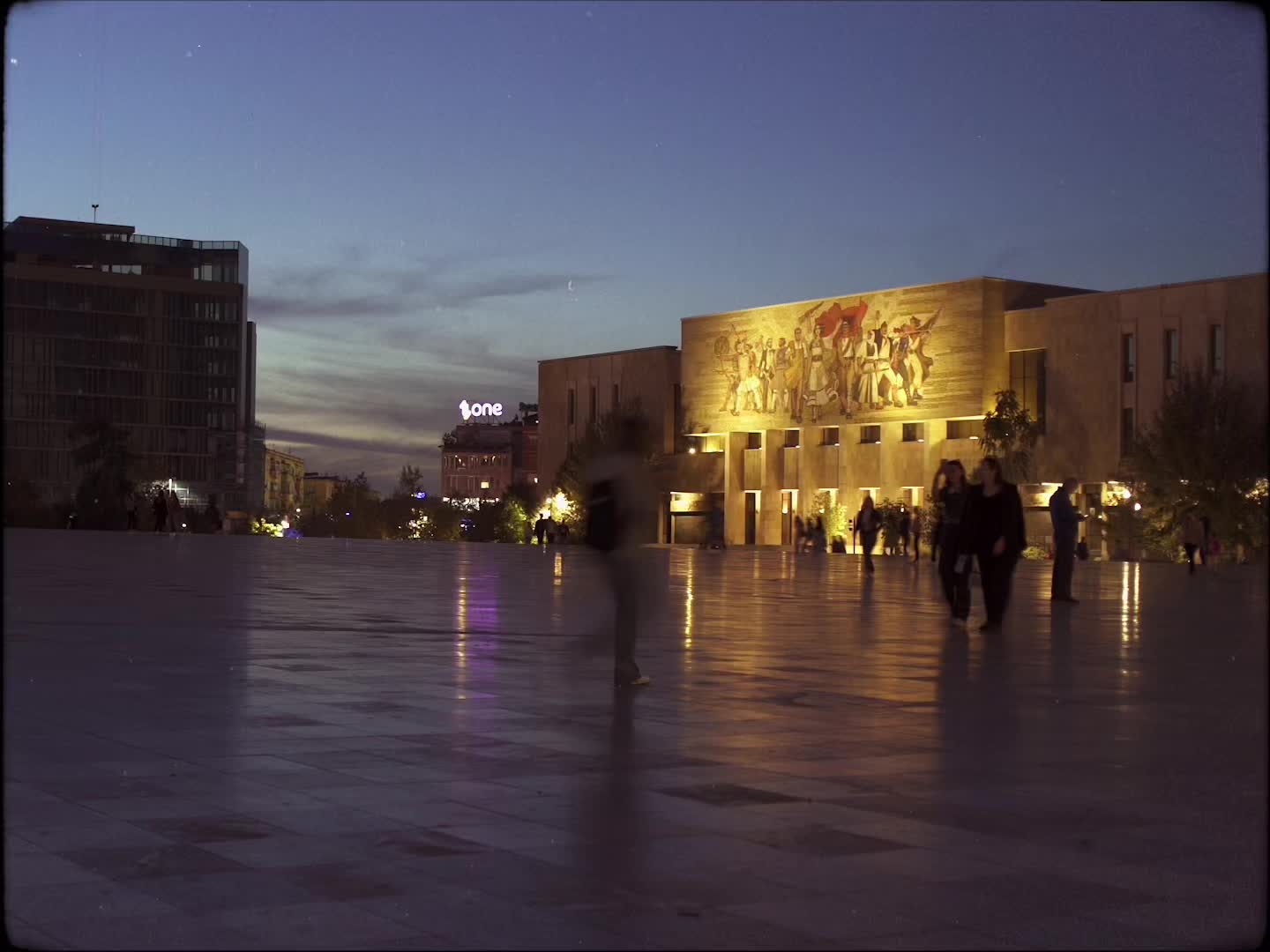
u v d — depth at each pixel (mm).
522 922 4109
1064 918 4234
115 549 38625
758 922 4156
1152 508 66500
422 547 57000
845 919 4191
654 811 5723
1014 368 81000
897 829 5438
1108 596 27000
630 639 10008
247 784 6148
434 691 9523
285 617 15727
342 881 4535
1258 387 66562
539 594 21641
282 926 4043
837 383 87812
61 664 10570
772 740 7672
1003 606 16250
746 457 96500
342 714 8344
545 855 4938
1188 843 5250
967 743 7652
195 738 7340
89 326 161875
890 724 8383
